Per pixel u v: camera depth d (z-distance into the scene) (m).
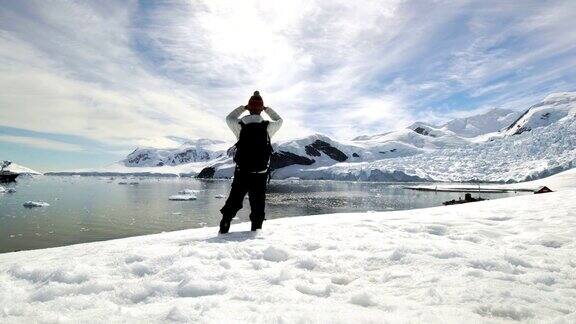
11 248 26.80
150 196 72.56
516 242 4.31
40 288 2.59
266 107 5.27
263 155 5.09
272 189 94.19
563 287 2.55
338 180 155.75
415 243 3.80
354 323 1.76
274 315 1.88
